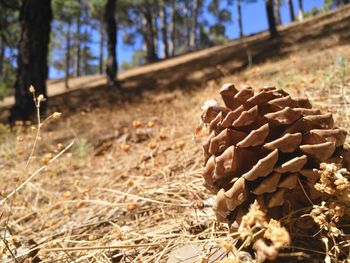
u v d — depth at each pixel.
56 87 2.96
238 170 0.19
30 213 0.37
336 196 0.19
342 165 0.19
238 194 0.18
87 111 1.14
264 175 0.18
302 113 0.19
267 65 1.14
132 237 0.27
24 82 1.08
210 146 0.19
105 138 0.68
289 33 2.24
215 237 0.22
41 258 0.25
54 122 0.95
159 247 0.24
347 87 0.41
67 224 0.34
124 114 0.92
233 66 1.75
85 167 0.54
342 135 0.19
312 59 0.85
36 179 0.50
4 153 0.57
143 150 0.53
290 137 0.18
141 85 1.98
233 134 0.19
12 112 1.08
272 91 0.20
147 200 0.30
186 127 0.57
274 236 0.15
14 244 0.27
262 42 2.26
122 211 0.33
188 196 0.31
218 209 0.19
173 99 1.16
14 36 1.99
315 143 0.19
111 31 2.01
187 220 0.26
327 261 0.17
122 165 0.49
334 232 0.17
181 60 2.88
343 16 2.23
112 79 2.00
